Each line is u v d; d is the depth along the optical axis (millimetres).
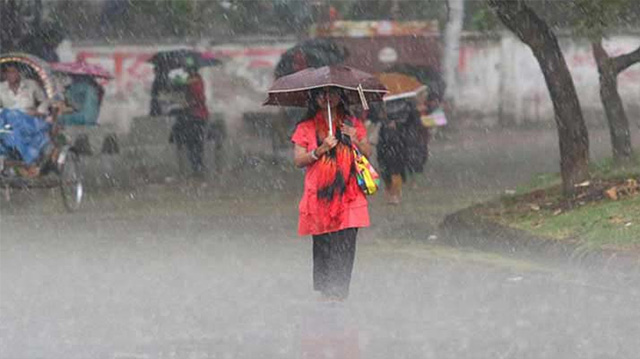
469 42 82750
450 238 33844
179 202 46688
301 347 19281
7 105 42938
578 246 28000
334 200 23078
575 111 34969
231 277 26969
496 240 31531
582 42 81062
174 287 25516
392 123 44688
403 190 49062
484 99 83062
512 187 49625
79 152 44688
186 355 18812
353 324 21188
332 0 77125
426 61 74750
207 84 79250
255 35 78375
